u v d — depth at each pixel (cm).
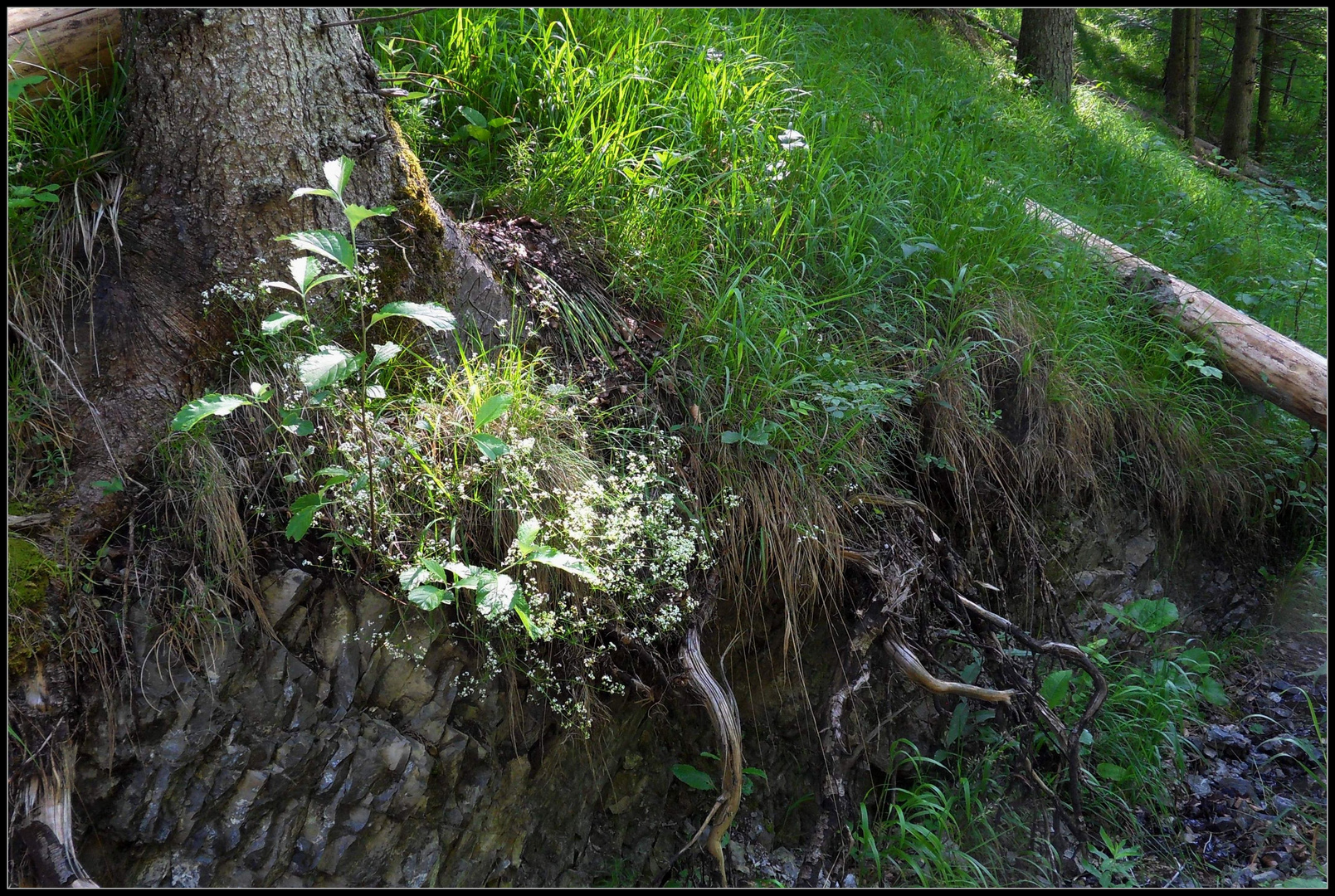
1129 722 352
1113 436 405
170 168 232
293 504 212
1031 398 375
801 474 291
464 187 326
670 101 371
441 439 241
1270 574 466
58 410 218
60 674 197
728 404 297
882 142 439
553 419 261
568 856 276
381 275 251
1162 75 1536
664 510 257
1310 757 361
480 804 252
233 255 235
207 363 234
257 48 229
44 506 210
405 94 264
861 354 341
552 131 344
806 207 369
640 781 291
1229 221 705
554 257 311
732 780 261
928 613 314
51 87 247
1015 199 447
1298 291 559
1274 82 1673
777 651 308
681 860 292
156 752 205
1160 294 453
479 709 250
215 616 214
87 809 196
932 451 346
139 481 222
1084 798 336
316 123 239
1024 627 367
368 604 234
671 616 254
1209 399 452
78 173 233
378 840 231
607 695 271
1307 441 467
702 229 339
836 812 286
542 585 248
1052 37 876
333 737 226
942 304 379
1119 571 402
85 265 227
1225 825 331
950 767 340
